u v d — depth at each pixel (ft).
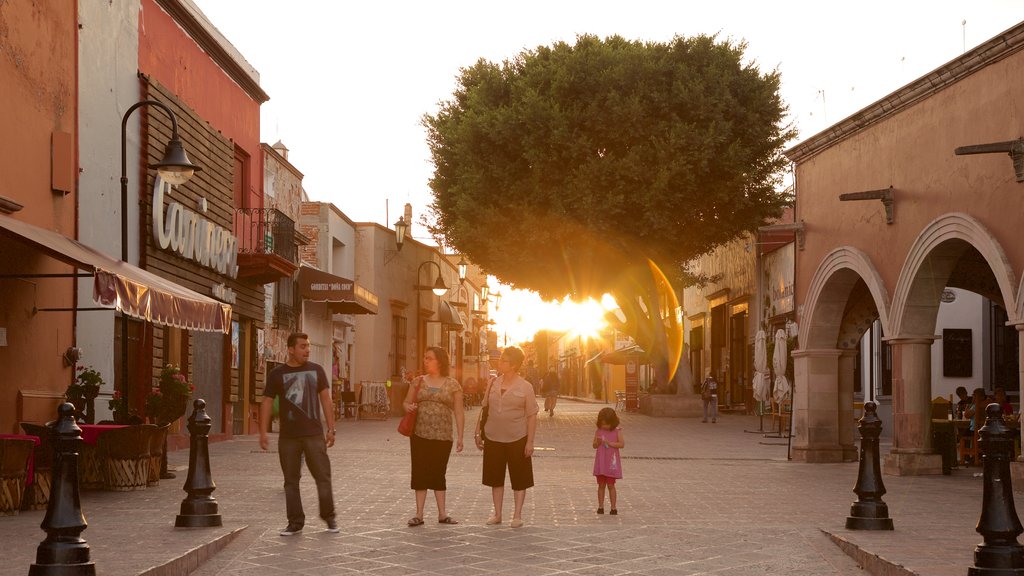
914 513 41.50
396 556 30.63
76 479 24.08
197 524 34.50
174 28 76.23
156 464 49.60
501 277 133.49
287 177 115.34
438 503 37.73
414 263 178.81
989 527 24.88
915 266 61.00
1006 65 53.01
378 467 63.26
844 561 30.32
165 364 74.43
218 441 86.79
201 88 82.58
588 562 29.86
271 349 109.60
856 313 74.79
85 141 59.67
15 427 50.08
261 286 99.60
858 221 69.21
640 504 45.80
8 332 49.44
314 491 48.65
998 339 101.71
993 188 53.67
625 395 172.45
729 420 132.67
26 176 51.62
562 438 96.99
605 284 132.16
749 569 28.96
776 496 49.73
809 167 77.51
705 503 46.42
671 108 123.24
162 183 71.15
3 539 31.09
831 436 73.82
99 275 39.99
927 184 60.54
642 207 122.62
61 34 56.13
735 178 122.01
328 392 35.63
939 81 58.59
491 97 129.70
